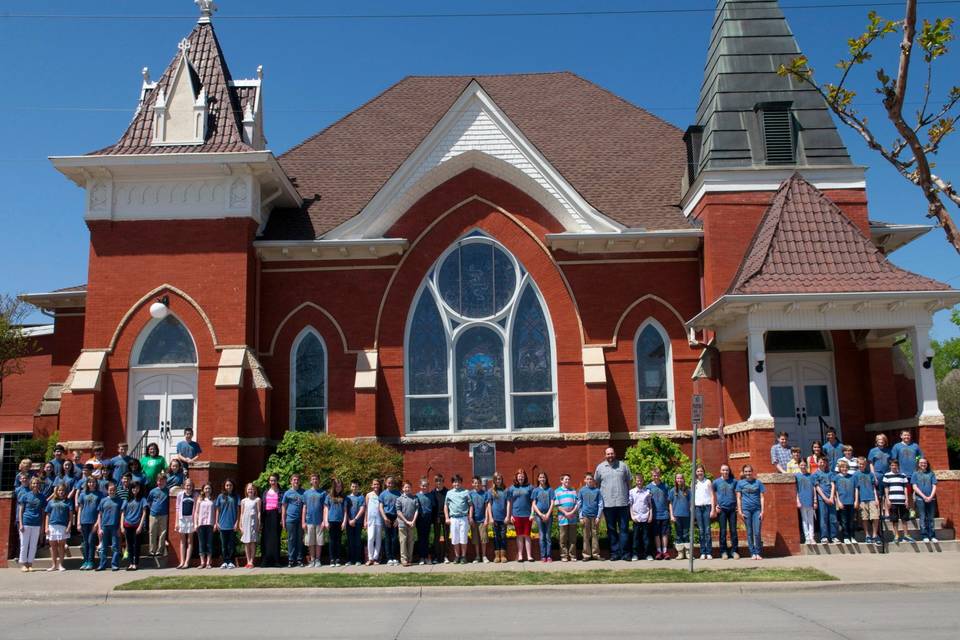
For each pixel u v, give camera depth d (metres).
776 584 13.30
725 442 21.00
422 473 21.55
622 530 16.62
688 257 22.44
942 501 17.48
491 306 22.48
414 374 22.22
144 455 19.53
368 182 24.69
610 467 16.84
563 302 22.33
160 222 21.58
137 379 21.28
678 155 25.59
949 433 44.44
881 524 16.66
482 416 22.05
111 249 21.52
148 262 21.42
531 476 21.42
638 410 21.92
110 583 14.29
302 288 22.47
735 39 23.06
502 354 22.30
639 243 22.25
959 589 13.30
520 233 22.62
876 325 18.70
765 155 21.83
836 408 21.28
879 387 20.88
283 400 21.91
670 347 22.11
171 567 16.44
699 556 16.59
